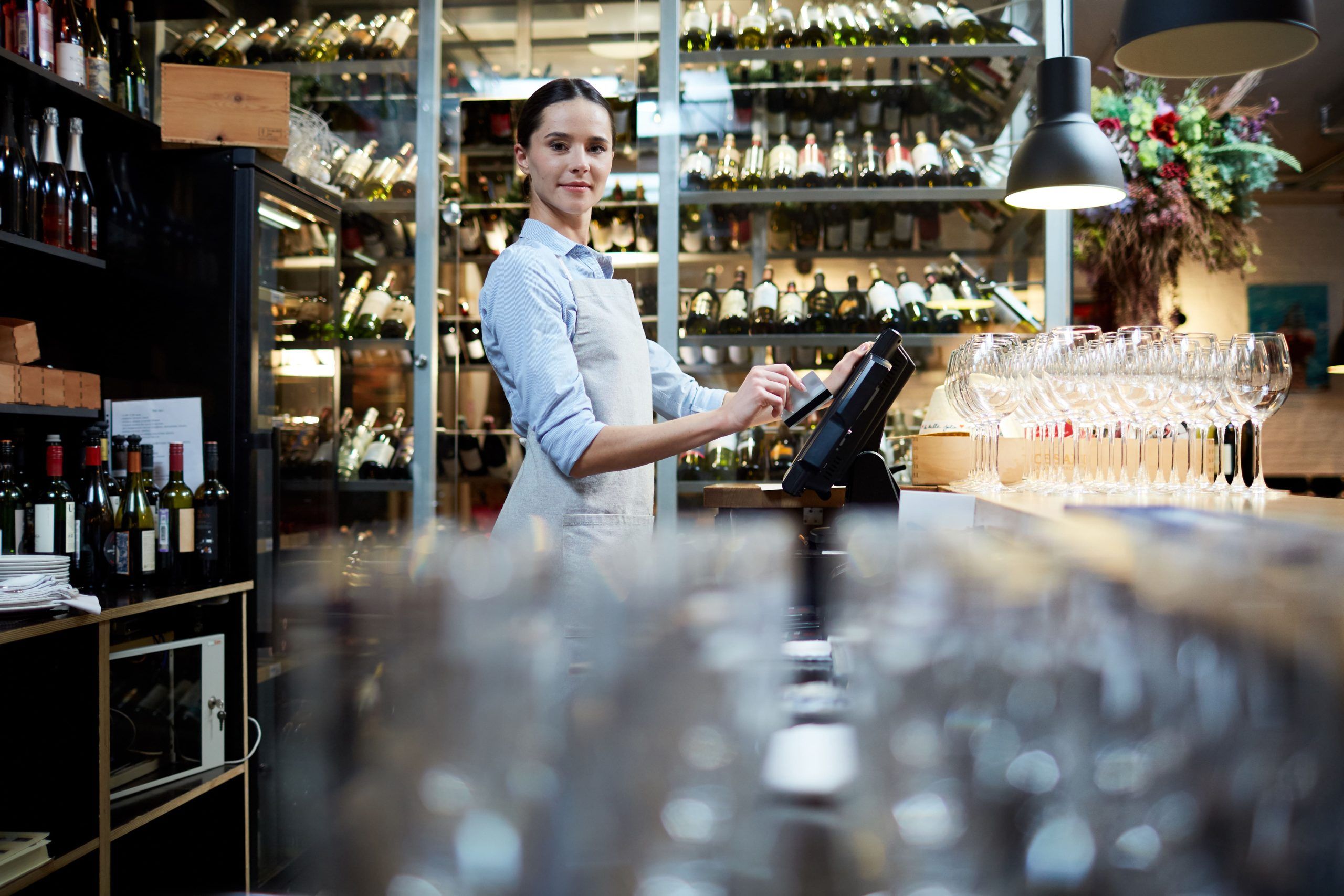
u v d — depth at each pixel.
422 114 3.70
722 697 0.24
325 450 3.14
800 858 0.23
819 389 1.44
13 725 2.01
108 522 2.48
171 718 2.43
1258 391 1.41
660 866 0.23
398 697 0.23
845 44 3.52
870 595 0.24
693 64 3.58
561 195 1.71
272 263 2.86
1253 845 0.22
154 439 2.74
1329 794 0.22
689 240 3.62
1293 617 0.22
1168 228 3.44
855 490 1.29
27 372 2.34
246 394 2.72
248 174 2.74
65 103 2.62
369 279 3.73
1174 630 0.23
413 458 3.64
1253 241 3.49
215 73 2.73
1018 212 3.50
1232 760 0.22
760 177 3.56
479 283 3.91
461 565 0.23
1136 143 3.44
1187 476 1.57
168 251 2.76
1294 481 3.75
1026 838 0.23
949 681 0.24
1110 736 0.23
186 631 2.58
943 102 3.56
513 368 1.59
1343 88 3.68
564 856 0.23
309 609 0.23
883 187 3.49
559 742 0.23
